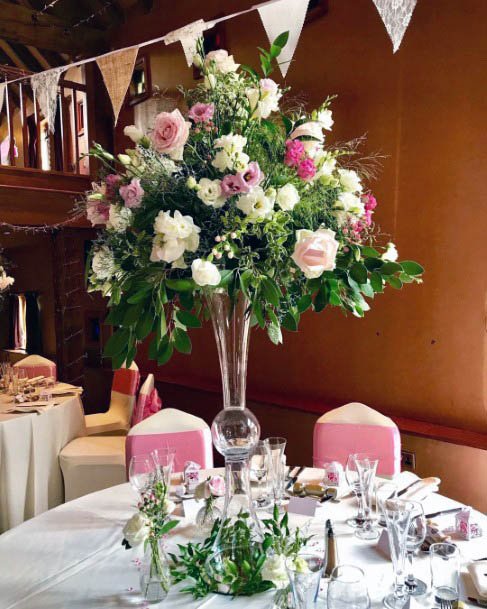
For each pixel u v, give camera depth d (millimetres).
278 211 1398
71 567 1525
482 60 3295
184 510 1838
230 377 1472
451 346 3529
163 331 1328
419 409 3717
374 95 3861
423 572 1450
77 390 4121
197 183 1392
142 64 6066
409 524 1438
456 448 3383
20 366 5152
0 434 3277
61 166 6758
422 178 3619
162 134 1340
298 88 4355
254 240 1429
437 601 1251
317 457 2471
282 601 1262
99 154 1499
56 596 1384
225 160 1328
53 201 5949
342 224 1506
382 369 3914
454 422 3543
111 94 2047
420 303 3676
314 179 1477
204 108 1395
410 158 3678
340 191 1517
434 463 3488
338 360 4191
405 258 3730
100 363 6824
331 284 1476
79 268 6711
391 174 3781
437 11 3494
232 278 1356
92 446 3715
